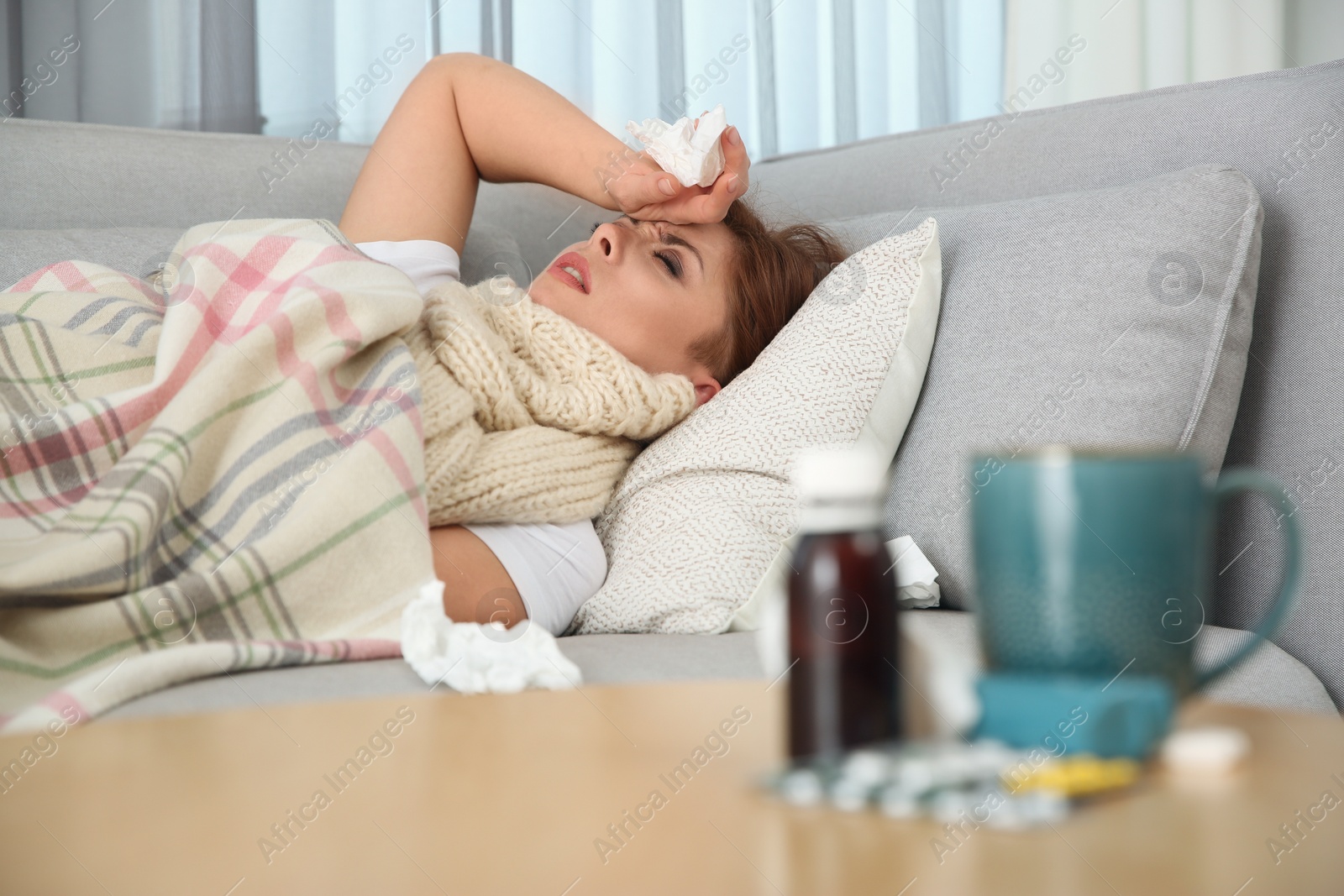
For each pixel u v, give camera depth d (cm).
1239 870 30
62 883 30
